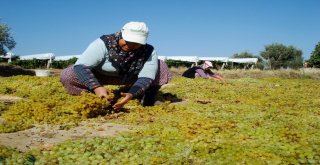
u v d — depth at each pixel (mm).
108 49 2717
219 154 1695
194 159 1656
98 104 2537
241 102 3648
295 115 2844
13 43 14242
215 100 3838
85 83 2650
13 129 2076
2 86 4086
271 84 6035
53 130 2139
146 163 1593
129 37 2613
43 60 16688
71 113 2535
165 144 1828
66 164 1574
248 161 1614
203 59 18203
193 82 5699
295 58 27266
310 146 1819
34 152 1690
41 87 4055
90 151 1730
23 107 2525
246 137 2014
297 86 5777
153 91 3021
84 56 2717
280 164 1603
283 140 1941
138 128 2205
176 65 17078
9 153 1616
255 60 18375
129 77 2838
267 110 2994
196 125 2207
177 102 3529
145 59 2779
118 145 1784
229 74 11875
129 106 3084
